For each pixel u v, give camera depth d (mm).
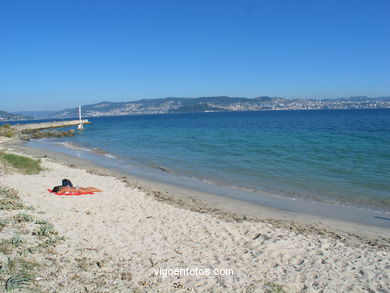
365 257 7523
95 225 8898
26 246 6609
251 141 34969
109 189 14203
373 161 20922
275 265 7027
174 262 6906
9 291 4855
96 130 67562
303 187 15258
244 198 13680
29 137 49062
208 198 13656
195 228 9383
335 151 25656
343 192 14258
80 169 19312
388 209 11984
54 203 10938
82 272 5969
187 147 31719
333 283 6230
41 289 5145
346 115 113125
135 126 81312
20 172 16094
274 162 21688
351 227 10117
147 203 12203
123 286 5656
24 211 9070
